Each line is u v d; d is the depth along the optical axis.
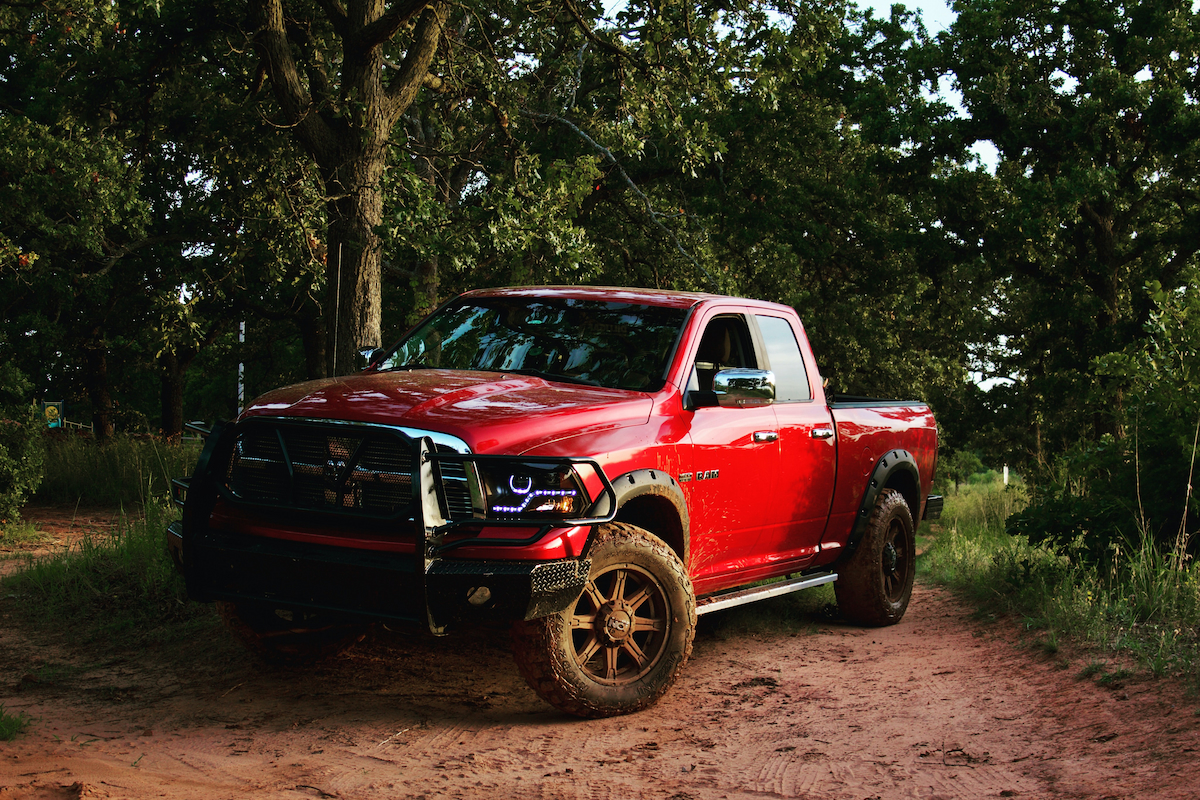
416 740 4.40
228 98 14.56
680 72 12.88
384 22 10.79
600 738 4.46
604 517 4.50
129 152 19.72
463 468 4.37
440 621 4.25
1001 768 3.83
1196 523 7.05
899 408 7.67
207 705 4.94
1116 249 25.41
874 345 26.55
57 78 17.67
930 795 3.60
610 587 4.77
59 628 6.48
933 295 28.73
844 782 3.81
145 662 5.77
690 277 21.69
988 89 22.08
